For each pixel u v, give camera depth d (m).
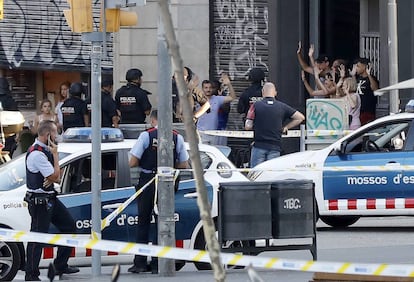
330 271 26.81
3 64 81.88
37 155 39.19
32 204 39.53
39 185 39.47
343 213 52.03
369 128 52.03
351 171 51.88
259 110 57.16
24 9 81.81
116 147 42.16
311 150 56.56
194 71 79.44
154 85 80.12
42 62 82.44
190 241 41.50
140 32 80.06
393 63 62.41
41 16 82.19
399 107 66.81
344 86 64.62
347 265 26.73
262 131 57.12
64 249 39.97
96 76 38.75
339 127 61.28
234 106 77.50
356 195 51.91
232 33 78.94
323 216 53.94
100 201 39.09
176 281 39.03
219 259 17.66
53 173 39.34
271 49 74.69
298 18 74.25
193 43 79.19
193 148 17.45
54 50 82.44
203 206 17.58
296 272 41.03
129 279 39.69
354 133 52.16
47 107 70.12
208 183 42.06
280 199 39.56
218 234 39.59
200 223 41.59
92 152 38.97
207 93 67.06
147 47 80.06
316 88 69.69
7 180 41.47
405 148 51.53
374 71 73.94
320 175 52.16
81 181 41.81
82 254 41.69
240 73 78.81
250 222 39.34
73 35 82.44
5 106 71.25
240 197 39.19
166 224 39.59
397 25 67.19
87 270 43.53
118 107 64.06
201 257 31.22
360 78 65.44
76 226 41.19
